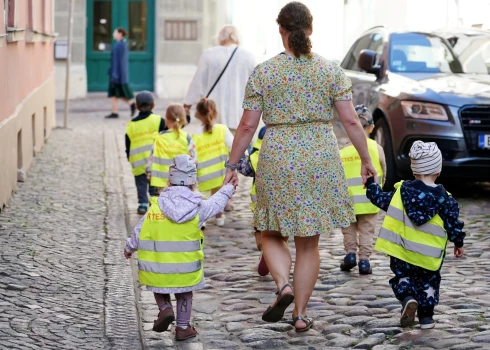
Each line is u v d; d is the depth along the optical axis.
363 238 9.96
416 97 14.53
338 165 7.72
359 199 9.83
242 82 14.21
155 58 34.56
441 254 7.59
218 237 12.07
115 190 15.09
